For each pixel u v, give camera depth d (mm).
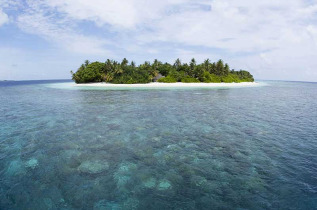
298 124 17109
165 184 7566
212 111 23031
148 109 23984
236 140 12711
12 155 10148
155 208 6207
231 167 8961
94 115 20250
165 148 11234
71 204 6402
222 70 102750
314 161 9602
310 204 6383
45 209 6176
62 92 49938
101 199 6656
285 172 8500
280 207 6246
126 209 6164
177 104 28375
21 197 6758
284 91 62219
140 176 8141
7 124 16469
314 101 34844
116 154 10344
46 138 12820
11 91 54062
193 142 12273
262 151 10867
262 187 7348
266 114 21594
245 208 6203
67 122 17219
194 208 6199
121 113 21359
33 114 20781
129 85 79062
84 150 10852
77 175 8180
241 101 33000
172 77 90875
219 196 6820
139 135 13586
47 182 7664
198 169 8766
